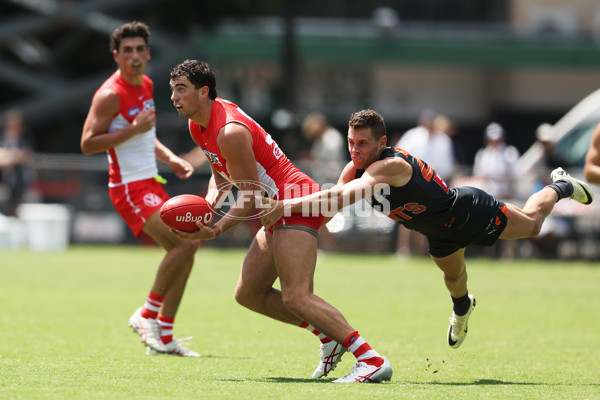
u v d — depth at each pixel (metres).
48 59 83.25
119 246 63.25
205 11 81.50
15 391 17.36
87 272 47.00
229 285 42.78
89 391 17.47
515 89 100.81
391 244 60.25
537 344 27.02
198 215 20.12
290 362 23.22
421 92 99.88
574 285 44.50
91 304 35.28
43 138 86.25
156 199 25.92
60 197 62.88
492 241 22.86
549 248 58.88
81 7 77.81
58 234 60.72
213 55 91.06
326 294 39.94
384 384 19.30
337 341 19.86
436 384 19.64
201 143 20.86
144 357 23.64
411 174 20.48
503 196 57.34
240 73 92.75
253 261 21.52
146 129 25.52
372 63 97.88
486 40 97.38
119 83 25.89
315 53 94.62
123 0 78.75
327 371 20.88
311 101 97.25
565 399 17.81
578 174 58.09
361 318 32.62
